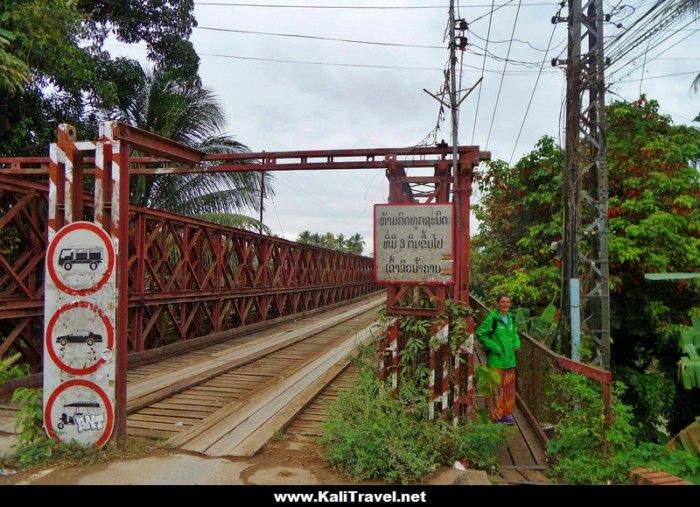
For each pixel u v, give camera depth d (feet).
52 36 28.50
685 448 19.75
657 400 36.81
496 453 18.40
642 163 36.70
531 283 39.81
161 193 45.85
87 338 14.65
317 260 68.69
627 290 36.68
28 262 24.70
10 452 14.58
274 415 18.94
